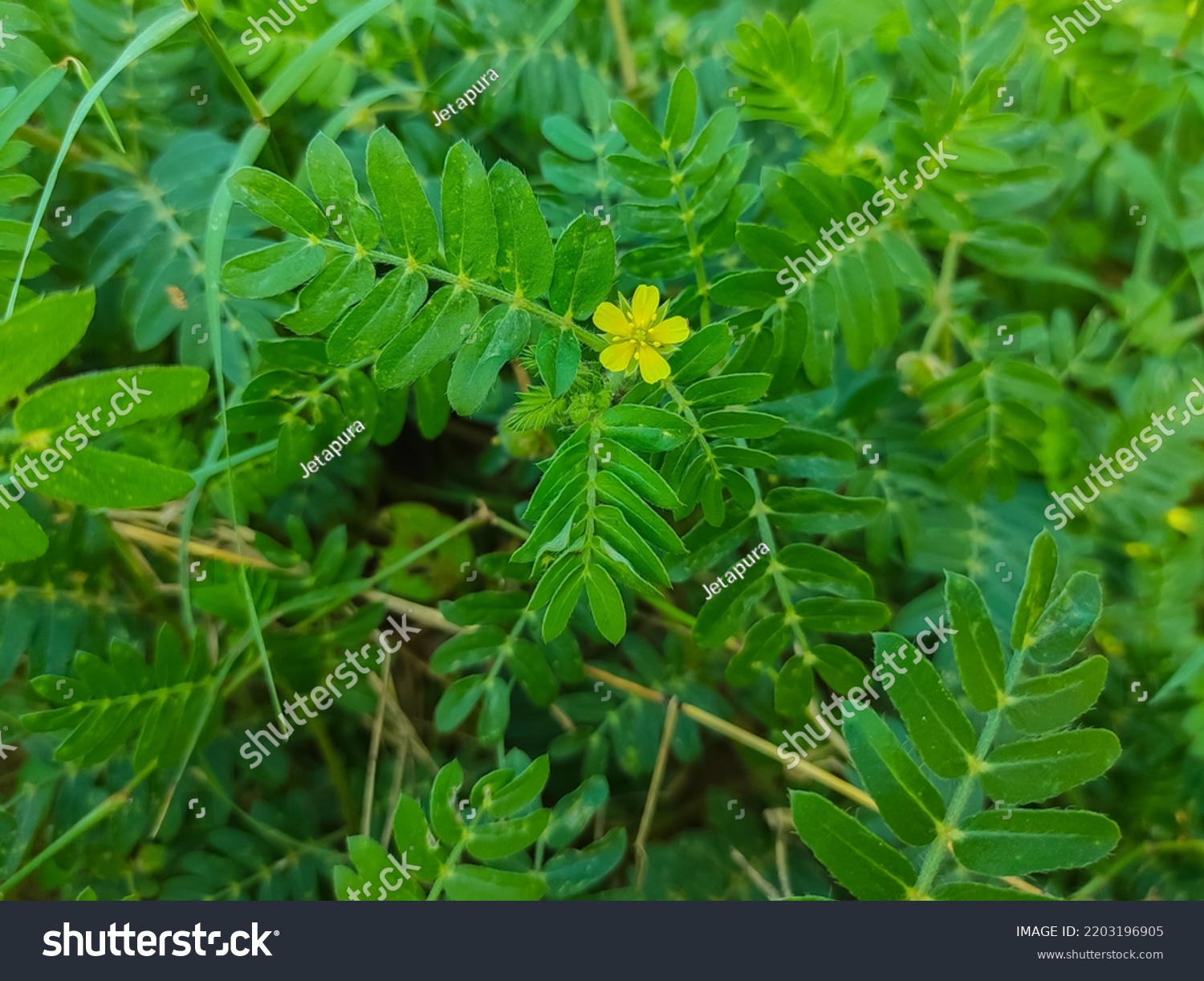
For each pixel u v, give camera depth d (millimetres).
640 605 242
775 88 201
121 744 206
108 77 193
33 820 216
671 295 217
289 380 204
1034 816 179
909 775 181
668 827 238
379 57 225
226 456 203
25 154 210
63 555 217
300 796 230
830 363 200
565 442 177
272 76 224
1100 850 177
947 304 225
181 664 209
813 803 179
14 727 220
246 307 212
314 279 173
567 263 174
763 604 224
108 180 227
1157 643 222
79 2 217
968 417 215
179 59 223
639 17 233
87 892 216
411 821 190
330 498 240
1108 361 229
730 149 194
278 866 225
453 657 214
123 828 217
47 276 220
